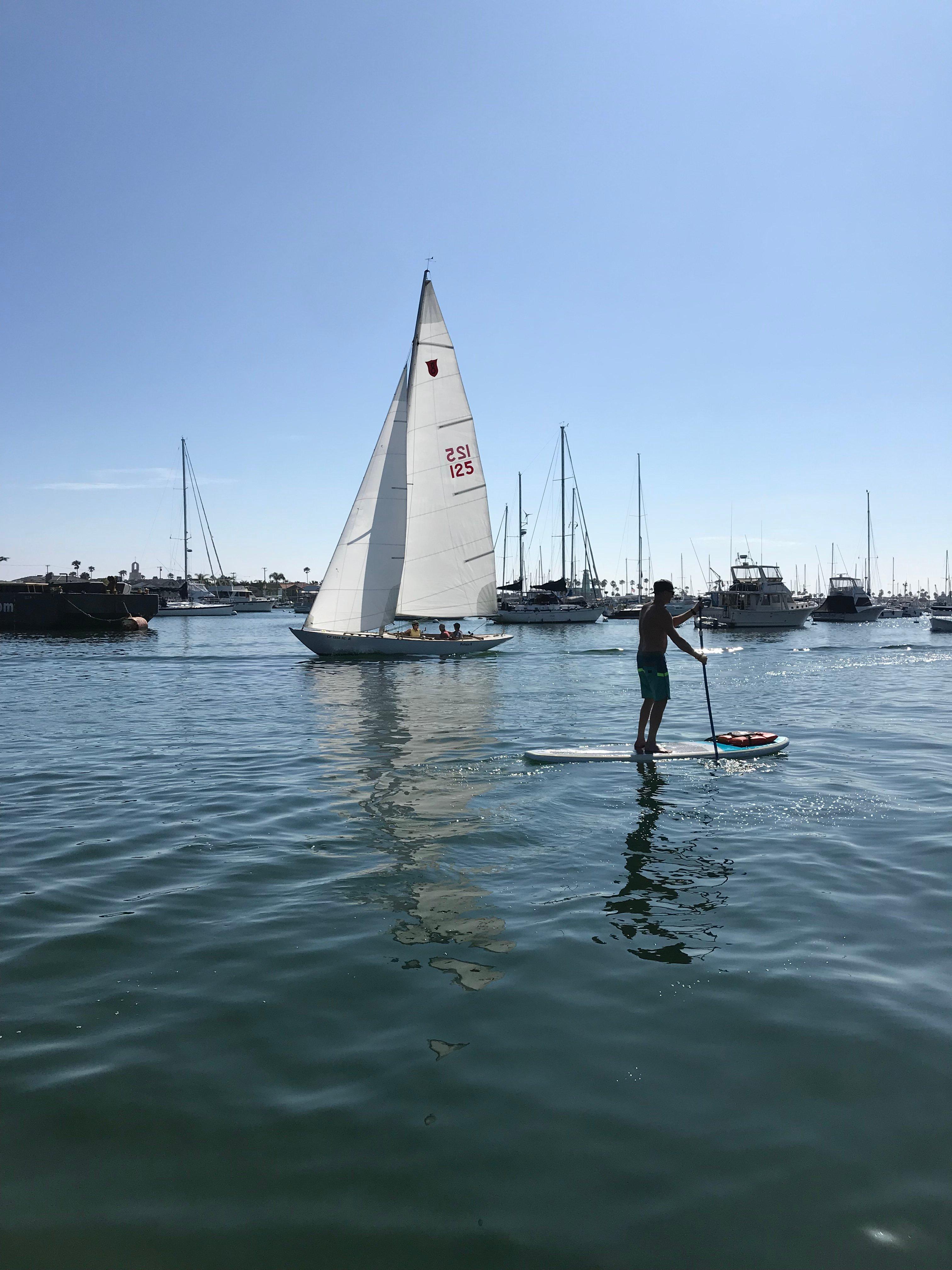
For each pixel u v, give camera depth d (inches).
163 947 176.4
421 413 1211.2
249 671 1040.2
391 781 346.3
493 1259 90.8
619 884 214.4
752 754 395.9
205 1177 104.6
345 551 1188.5
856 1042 134.5
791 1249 91.7
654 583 388.5
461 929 185.2
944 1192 100.3
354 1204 99.7
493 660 1235.2
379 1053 133.1
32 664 1174.3
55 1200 100.7
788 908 196.4
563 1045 134.6
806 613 2596.0
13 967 166.7
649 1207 98.4
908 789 323.6
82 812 298.7
